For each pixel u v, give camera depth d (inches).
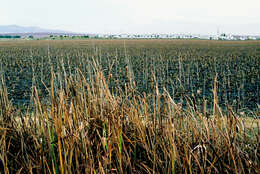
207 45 1732.3
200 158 74.3
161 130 77.1
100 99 83.8
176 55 875.4
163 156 77.0
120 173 69.1
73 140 70.3
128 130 83.6
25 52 1059.3
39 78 401.7
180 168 68.8
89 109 82.6
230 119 77.0
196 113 81.7
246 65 576.7
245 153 73.3
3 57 828.0
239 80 379.6
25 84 354.6
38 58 778.8
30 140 82.4
